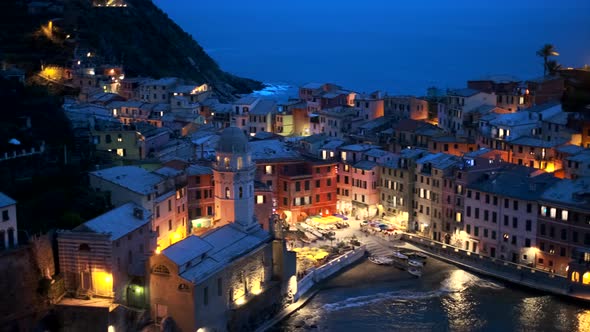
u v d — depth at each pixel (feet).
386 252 597.93
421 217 639.76
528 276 534.37
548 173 584.81
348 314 490.90
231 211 508.12
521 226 560.20
